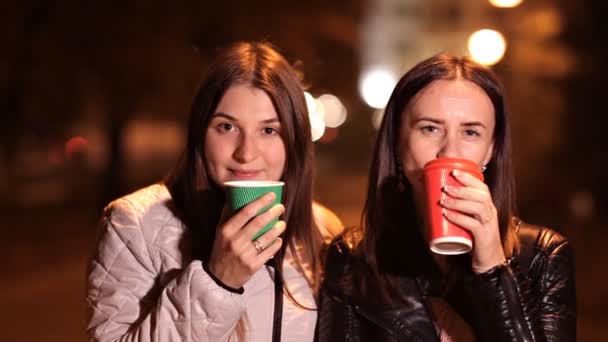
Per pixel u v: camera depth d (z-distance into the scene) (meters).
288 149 2.23
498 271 1.90
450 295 2.10
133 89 14.48
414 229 2.21
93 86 14.82
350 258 2.30
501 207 2.14
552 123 12.03
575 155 14.80
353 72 20.11
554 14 10.04
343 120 39.38
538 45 9.91
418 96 2.05
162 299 1.96
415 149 2.06
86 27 13.32
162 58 13.68
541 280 2.07
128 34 13.44
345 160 38.47
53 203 19.91
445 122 2.01
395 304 2.14
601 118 14.92
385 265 2.20
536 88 10.94
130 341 1.98
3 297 9.23
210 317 1.92
